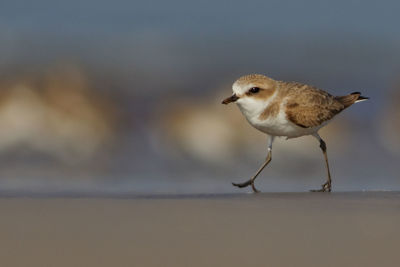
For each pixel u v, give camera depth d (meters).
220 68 26.00
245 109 10.88
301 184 14.05
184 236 6.20
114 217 7.07
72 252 5.65
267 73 26.80
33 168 15.22
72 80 21.22
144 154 17.23
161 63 25.55
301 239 6.07
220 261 5.42
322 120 10.99
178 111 19.92
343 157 17.83
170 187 12.29
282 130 10.90
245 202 8.13
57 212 7.37
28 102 18.69
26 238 6.10
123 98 20.89
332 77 26.53
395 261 5.38
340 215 7.17
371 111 21.02
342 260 5.41
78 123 18.45
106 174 15.02
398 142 19.12
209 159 17.28
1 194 9.67
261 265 5.32
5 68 22.06
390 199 8.53
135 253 5.63
